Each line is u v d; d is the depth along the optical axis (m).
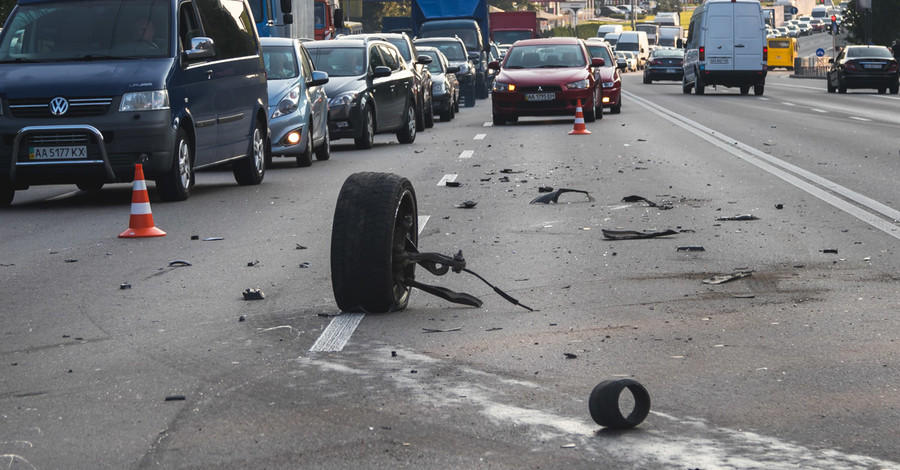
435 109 31.58
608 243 10.52
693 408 5.46
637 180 15.65
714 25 45.00
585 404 5.55
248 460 4.80
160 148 13.95
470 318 7.52
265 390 5.85
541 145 22.11
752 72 44.78
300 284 8.80
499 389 5.82
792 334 6.92
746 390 5.76
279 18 32.09
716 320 7.33
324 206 13.68
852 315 7.39
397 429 5.18
